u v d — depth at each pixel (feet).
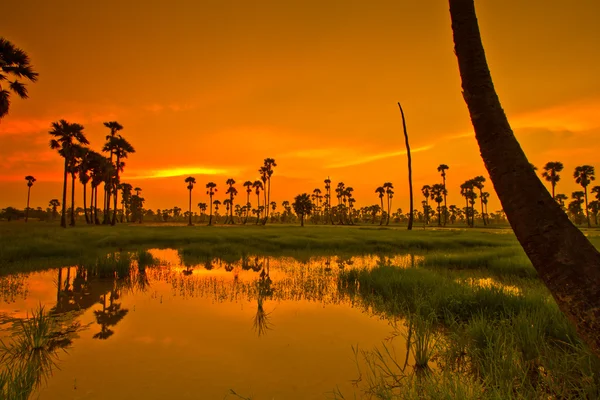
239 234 97.91
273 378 14.87
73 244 65.05
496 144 9.70
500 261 45.47
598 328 7.63
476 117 10.21
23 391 12.83
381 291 31.71
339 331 21.03
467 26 10.82
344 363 16.40
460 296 25.90
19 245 57.62
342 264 52.54
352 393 13.64
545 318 19.48
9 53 66.33
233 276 41.19
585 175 247.70
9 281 37.27
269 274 42.86
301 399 13.20
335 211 440.04
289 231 119.24
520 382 13.75
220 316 24.21
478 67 10.41
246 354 17.42
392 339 19.69
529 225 8.87
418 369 15.74
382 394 13.16
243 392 13.71
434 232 114.62
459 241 79.41
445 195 294.66
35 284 35.76
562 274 8.28
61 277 39.83
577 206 299.99
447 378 13.56
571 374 14.02
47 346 18.51
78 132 138.72
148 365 16.14
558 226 8.65
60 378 14.83
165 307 26.68
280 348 18.24
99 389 13.91
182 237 87.10
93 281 37.47
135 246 75.46
